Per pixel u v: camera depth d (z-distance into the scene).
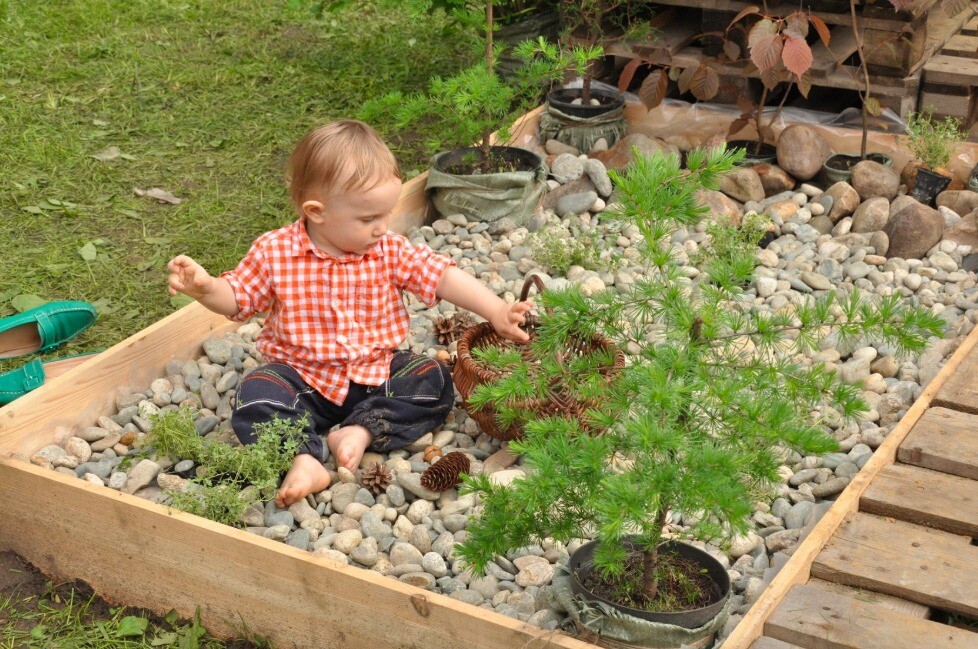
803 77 4.59
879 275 4.03
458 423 3.34
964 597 2.32
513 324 3.11
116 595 2.86
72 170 5.09
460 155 4.71
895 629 2.23
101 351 3.78
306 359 3.20
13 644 2.68
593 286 3.91
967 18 5.46
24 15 6.94
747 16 4.90
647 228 2.29
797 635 2.23
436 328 3.73
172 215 4.72
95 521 2.79
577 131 5.04
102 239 4.50
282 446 3.02
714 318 2.25
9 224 4.61
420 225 4.59
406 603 2.39
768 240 4.36
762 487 2.83
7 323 3.71
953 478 2.72
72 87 6.02
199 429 3.30
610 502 2.02
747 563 2.69
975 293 3.89
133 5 7.27
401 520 2.88
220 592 2.68
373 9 7.30
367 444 3.13
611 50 5.18
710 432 2.29
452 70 6.22
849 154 4.80
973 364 3.18
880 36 4.70
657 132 5.22
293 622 2.60
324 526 2.89
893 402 3.25
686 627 2.29
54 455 3.14
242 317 3.19
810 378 2.25
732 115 5.10
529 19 5.73
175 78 6.14
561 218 4.56
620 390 2.25
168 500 2.88
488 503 2.29
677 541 2.48
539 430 2.24
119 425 3.34
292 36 6.84
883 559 2.45
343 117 5.71
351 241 3.06
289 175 3.10
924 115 4.90
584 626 2.35
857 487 2.66
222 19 7.11
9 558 2.98
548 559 2.75
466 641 2.35
